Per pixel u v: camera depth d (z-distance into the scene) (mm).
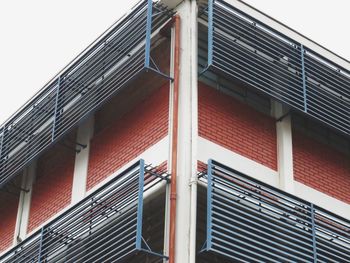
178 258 13594
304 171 16750
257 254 14133
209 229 13594
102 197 15281
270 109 16859
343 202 17266
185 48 15648
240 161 15531
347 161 17953
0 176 19391
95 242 15125
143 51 15672
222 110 15805
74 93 17484
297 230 15117
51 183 18672
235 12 16266
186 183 14234
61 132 17438
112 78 16422
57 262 15977
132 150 16109
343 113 17312
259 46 16297
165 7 16281
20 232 19000
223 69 15250
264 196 14938
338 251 15695
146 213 15141
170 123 15055
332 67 17625
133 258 15016
